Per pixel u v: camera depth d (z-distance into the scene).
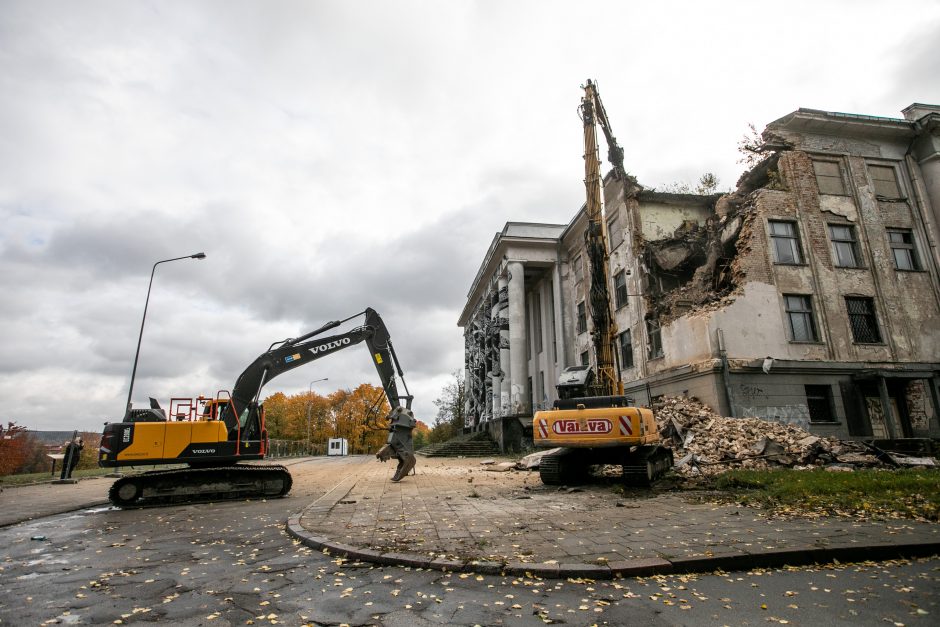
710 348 18.41
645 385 22.02
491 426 32.94
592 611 4.12
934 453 15.05
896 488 9.03
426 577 5.06
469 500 9.95
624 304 24.72
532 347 40.50
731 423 15.94
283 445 68.12
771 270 19.84
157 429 11.62
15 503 11.97
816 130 21.84
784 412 18.14
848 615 4.01
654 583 4.83
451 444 31.94
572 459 12.84
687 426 16.22
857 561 5.51
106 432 11.44
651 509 8.41
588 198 15.55
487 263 38.91
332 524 7.50
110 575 5.40
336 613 4.14
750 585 4.77
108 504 11.97
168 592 4.79
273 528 7.93
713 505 8.62
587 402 12.66
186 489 11.51
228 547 6.66
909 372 18.58
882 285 20.73
